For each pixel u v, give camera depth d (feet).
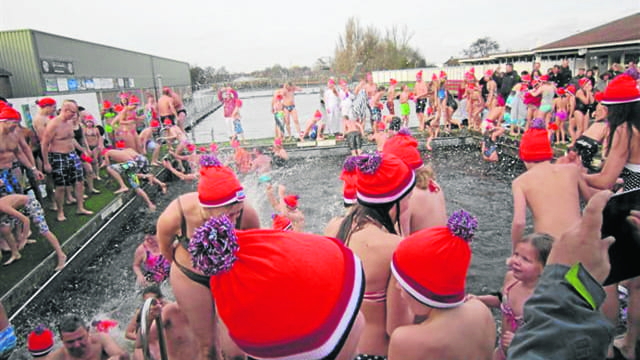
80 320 10.16
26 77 42.50
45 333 10.32
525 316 3.63
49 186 25.77
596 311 3.32
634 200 4.83
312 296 3.63
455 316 6.15
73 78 50.16
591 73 36.76
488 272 16.26
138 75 78.07
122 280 19.24
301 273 3.65
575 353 3.21
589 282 3.34
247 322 3.67
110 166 29.66
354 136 44.37
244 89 192.85
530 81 39.45
